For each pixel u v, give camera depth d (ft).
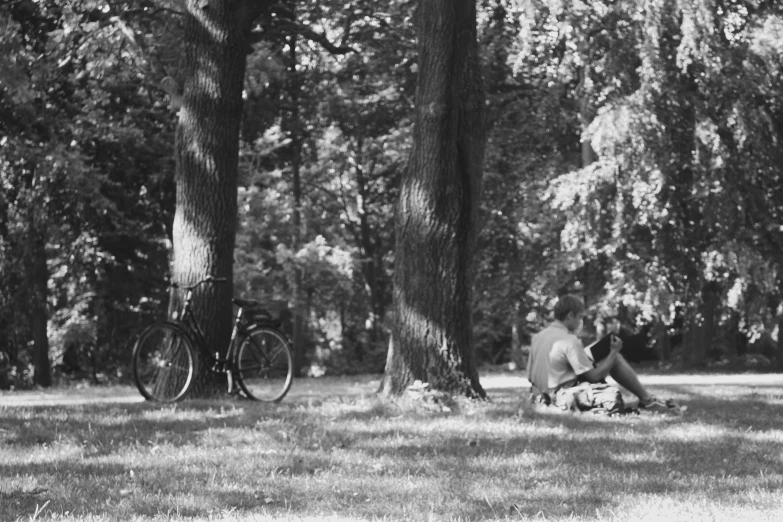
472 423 32.45
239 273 98.53
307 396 47.67
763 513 17.98
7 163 84.23
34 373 91.09
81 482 21.98
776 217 87.56
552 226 92.32
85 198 84.48
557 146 99.45
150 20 56.08
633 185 81.87
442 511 18.69
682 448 27.07
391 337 39.88
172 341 43.16
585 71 82.99
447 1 39.19
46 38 75.25
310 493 20.67
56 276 91.56
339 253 107.14
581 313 38.55
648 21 77.77
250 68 87.92
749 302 87.10
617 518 17.69
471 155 39.96
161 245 97.04
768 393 47.78
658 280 86.48
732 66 81.87
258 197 98.12
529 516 18.10
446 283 39.14
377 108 114.93
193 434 29.73
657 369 98.63
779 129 85.56
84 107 82.23
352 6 63.62
